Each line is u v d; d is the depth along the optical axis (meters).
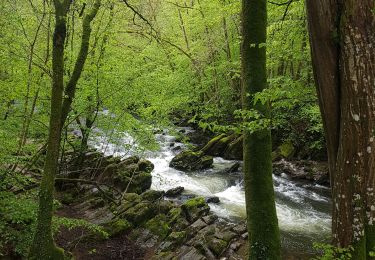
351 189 4.31
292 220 11.48
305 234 10.37
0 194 7.42
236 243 9.13
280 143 18.81
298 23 9.54
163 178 15.67
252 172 6.10
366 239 4.31
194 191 14.16
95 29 11.55
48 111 11.24
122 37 14.13
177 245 9.18
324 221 11.41
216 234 9.42
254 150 6.09
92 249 9.02
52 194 6.84
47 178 6.76
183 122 27.14
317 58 4.48
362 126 4.15
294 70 18.25
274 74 18.88
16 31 9.62
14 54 9.11
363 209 4.29
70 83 7.91
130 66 12.32
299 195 14.05
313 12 4.39
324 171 15.59
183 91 18.31
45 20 10.45
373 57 4.04
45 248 6.60
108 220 10.51
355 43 4.07
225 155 19.58
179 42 22.69
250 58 6.18
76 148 13.96
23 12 9.53
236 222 10.89
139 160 15.89
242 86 6.40
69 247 8.81
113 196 12.45
